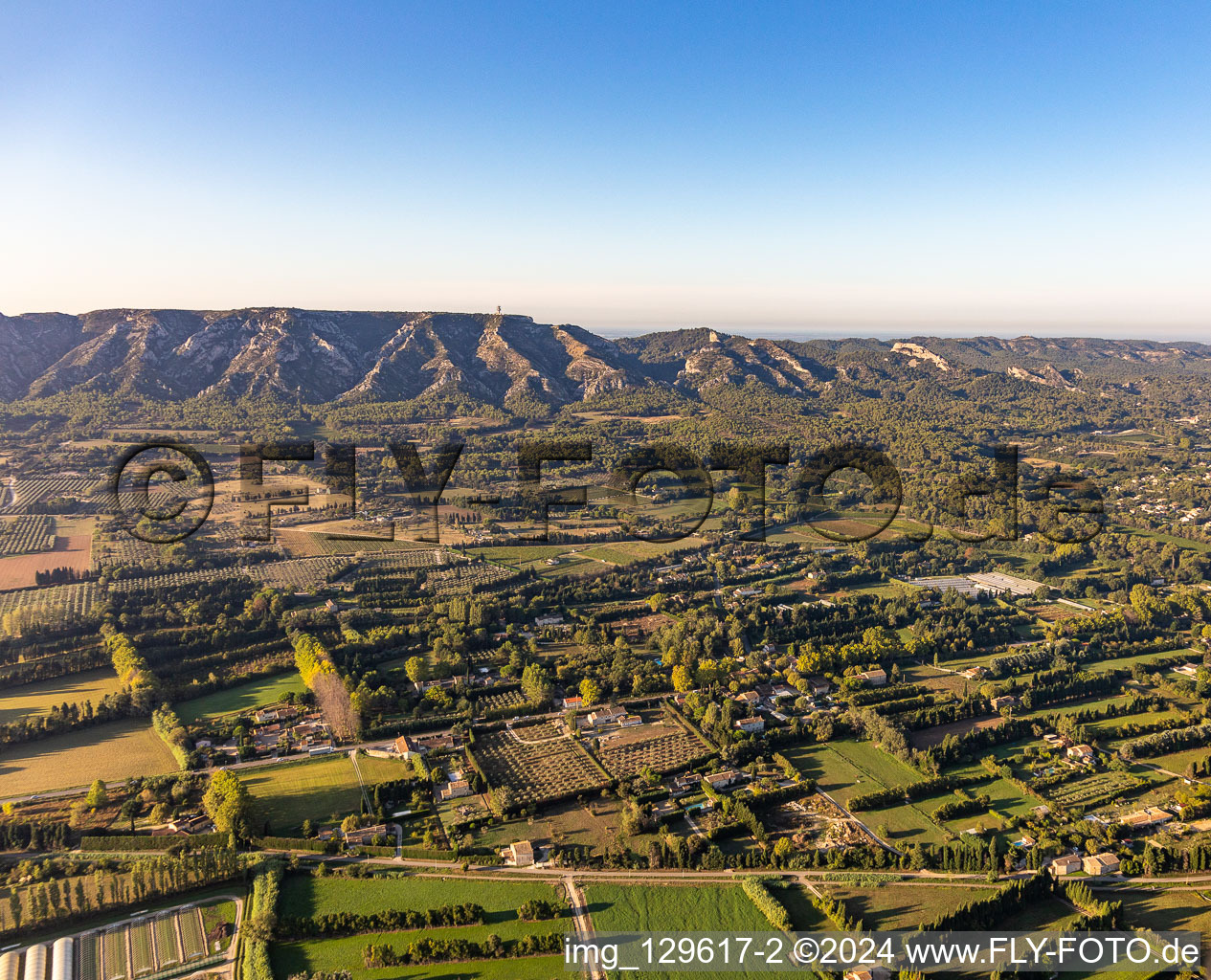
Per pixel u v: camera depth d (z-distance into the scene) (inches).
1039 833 7037.4
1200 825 7175.2
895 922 5930.1
